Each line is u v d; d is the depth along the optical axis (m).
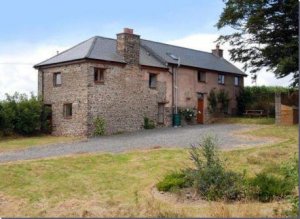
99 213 10.38
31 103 29.48
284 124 31.08
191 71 35.09
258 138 24.61
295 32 30.34
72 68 28.97
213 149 14.41
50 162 17.92
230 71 39.03
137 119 30.59
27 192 14.27
